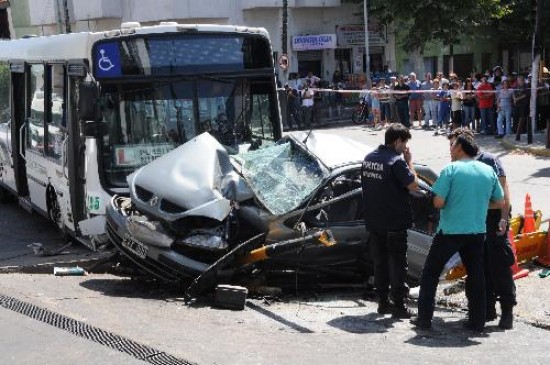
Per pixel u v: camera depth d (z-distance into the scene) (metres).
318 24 38.25
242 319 7.47
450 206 7.00
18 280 8.83
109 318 6.99
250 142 10.95
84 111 9.80
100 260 9.89
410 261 8.69
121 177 10.23
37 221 13.99
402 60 40.41
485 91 24.08
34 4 42.66
